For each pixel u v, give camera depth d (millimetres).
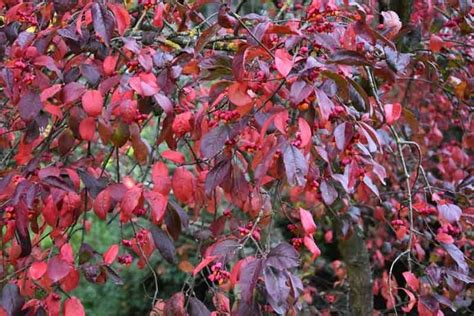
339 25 1673
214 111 1727
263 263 1505
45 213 1644
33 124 1729
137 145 1664
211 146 1573
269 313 1750
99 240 4262
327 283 3924
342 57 1515
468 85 2184
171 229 1688
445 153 2895
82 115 1680
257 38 1519
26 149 1799
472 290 2238
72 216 1708
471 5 1982
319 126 1635
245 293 1487
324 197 1759
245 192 1662
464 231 2459
